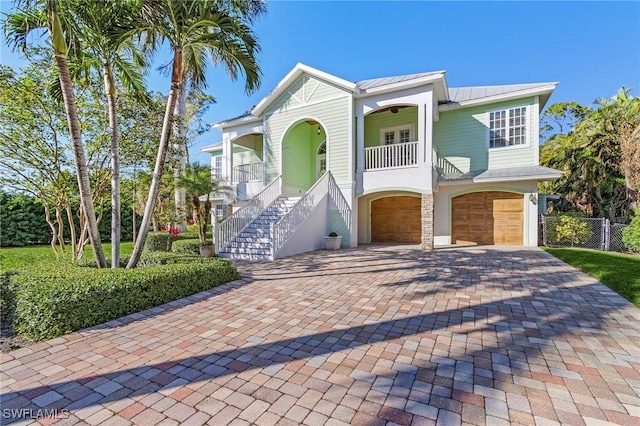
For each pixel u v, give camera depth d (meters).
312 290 5.87
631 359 3.12
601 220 11.48
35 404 2.47
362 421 2.24
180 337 3.77
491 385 2.68
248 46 6.93
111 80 6.29
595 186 15.23
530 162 12.34
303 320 4.31
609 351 3.29
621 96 14.81
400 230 14.99
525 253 10.27
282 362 3.13
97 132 8.12
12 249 13.48
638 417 2.26
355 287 6.07
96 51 6.23
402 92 11.91
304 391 2.62
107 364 3.12
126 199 11.38
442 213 13.78
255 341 3.64
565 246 12.02
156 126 9.20
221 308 4.84
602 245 11.33
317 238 12.21
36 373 2.96
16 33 5.75
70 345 3.56
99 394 2.61
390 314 4.52
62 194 8.02
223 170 16.48
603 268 7.27
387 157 12.42
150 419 2.29
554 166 17.80
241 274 7.34
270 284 6.36
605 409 2.35
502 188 12.67
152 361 3.18
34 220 15.07
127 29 6.03
